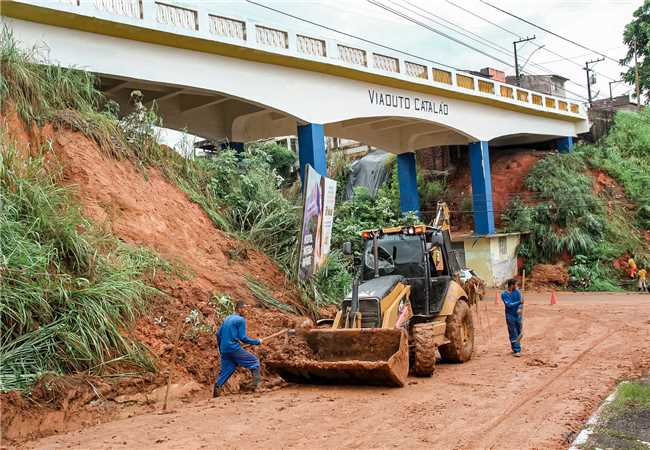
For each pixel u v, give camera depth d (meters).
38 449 6.36
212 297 10.95
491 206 29.88
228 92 17.98
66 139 11.68
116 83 18.17
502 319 18.50
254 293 12.34
